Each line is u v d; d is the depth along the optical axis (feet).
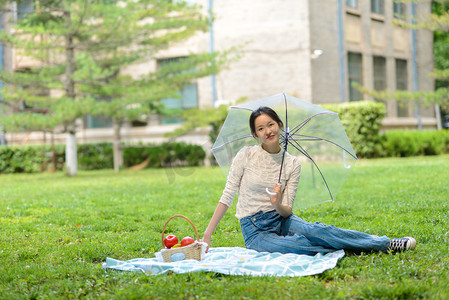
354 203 25.07
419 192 27.63
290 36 62.59
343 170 14.39
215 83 64.80
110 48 53.16
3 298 11.41
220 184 36.94
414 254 13.80
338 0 65.05
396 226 18.30
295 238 13.88
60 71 53.57
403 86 75.05
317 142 14.25
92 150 63.82
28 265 14.46
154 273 12.67
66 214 24.75
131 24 52.65
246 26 63.98
